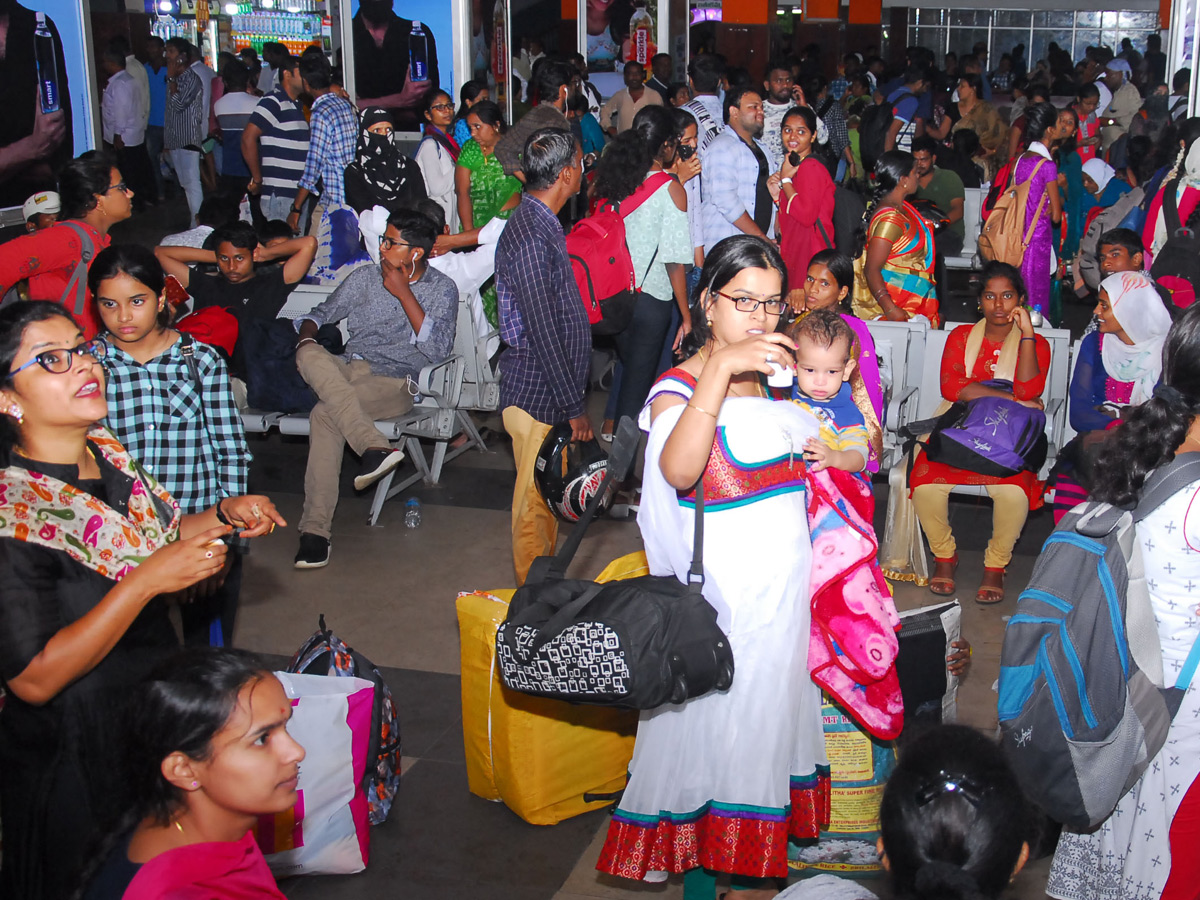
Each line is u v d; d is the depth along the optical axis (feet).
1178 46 33.71
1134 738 7.89
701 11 70.79
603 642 7.84
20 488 7.29
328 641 10.84
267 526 9.12
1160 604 7.95
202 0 44.98
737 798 8.73
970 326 17.06
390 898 10.09
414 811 11.46
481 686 11.23
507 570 17.62
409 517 19.48
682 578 8.81
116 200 14.96
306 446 23.85
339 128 27.09
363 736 10.19
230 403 11.11
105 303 10.24
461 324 21.34
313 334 19.01
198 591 10.19
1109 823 8.59
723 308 8.61
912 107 44.62
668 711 8.83
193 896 5.97
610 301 16.37
